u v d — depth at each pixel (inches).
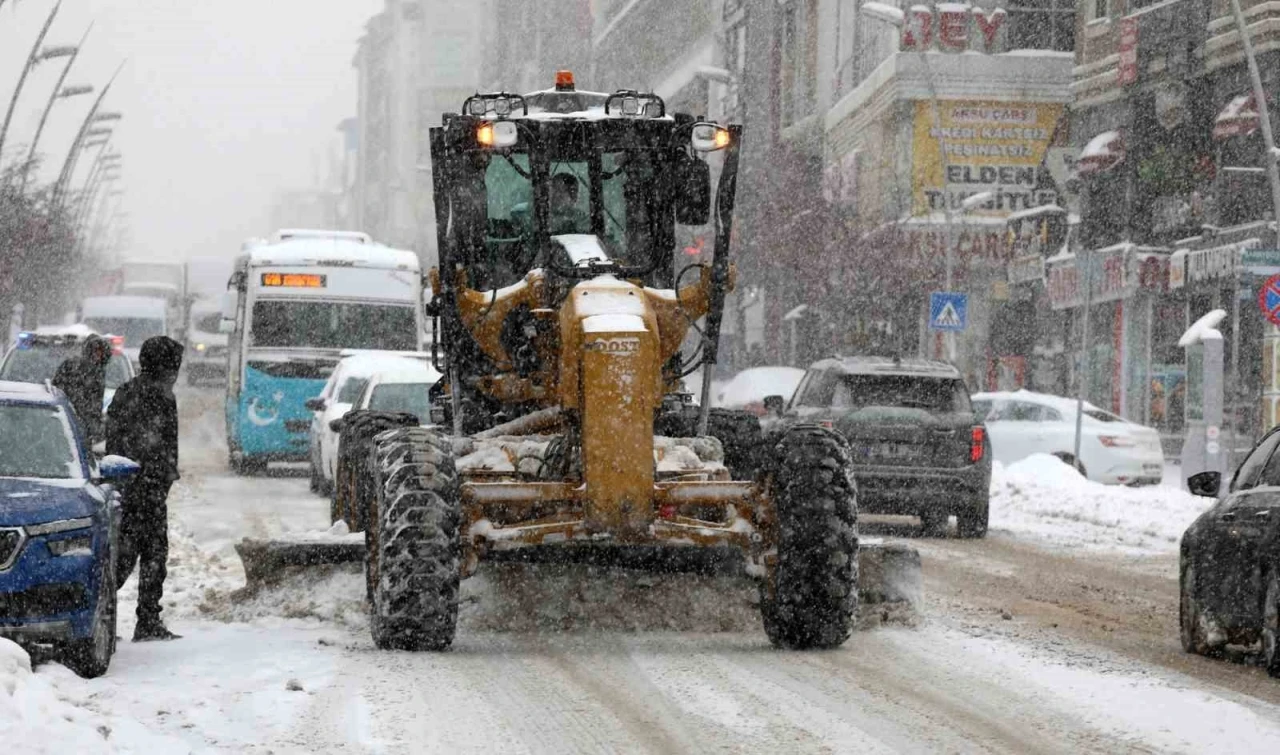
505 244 1208.2
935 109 4003.4
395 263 3117.6
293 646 1095.6
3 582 963.3
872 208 5206.7
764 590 1109.7
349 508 1547.7
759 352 6643.7
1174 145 4082.2
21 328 5059.1
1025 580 1605.6
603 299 1055.0
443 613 1056.2
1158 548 1967.3
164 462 1172.5
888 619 1214.3
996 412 3233.3
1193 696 957.8
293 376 3051.2
